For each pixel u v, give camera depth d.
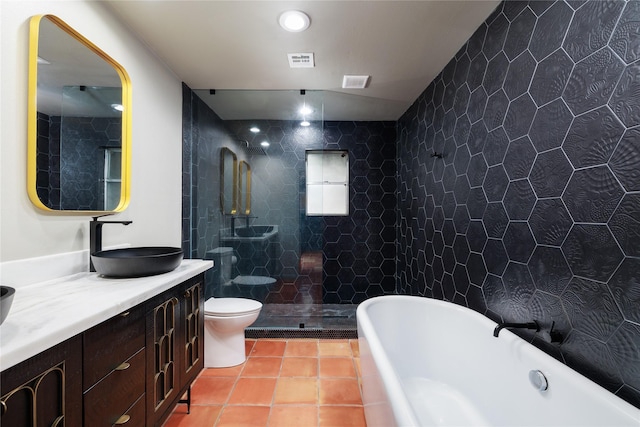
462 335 1.65
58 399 0.76
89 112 1.39
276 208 2.82
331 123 3.54
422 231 2.67
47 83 1.17
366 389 1.42
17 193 1.06
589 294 1.06
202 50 1.96
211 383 1.91
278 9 1.56
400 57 2.06
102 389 0.91
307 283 2.83
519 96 1.41
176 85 2.32
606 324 1.00
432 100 2.45
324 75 2.35
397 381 1.02
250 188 2.79
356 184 3.54
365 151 3.54
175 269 1.50
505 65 1.51
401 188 3.34
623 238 0.94
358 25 1.70
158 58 2.03
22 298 0.98
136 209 1.77
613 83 0.97
